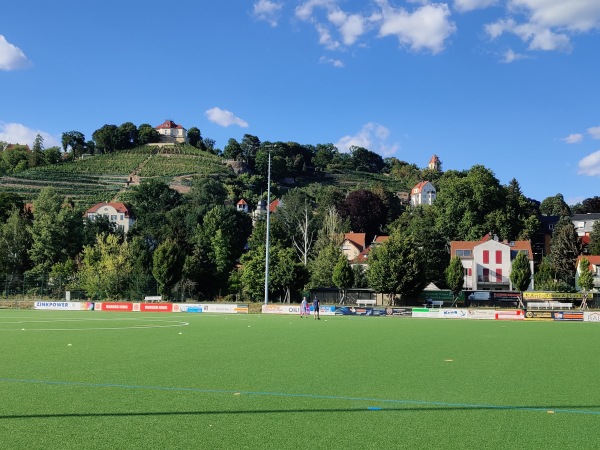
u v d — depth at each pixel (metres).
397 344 23.17
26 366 15.93
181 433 8.80
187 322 37.84
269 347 21.50
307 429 9.09
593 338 26.98
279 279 66.56
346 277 69.75
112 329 30.64
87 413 10.13
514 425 9.39
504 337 27.31
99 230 99.69
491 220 100.44
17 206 109.75
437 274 87.12
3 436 8.59
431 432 8.92
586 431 9.02
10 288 70.19
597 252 93.62
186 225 115.12
